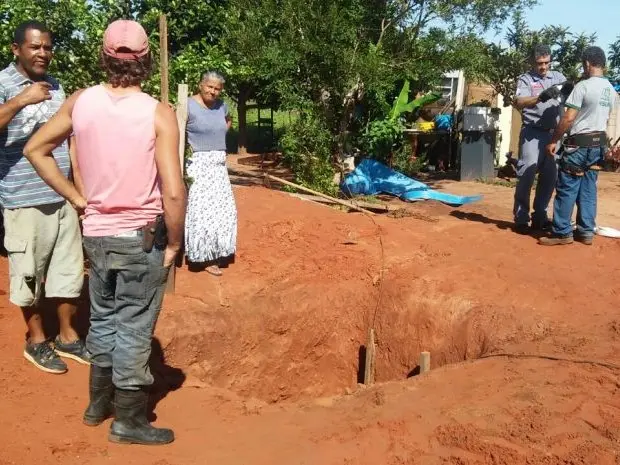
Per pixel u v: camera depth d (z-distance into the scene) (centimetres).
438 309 636
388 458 366
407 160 1460
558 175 754
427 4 1152
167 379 509
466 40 1161
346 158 1240
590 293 628
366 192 1155
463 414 406
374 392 470
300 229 794
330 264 719
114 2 683
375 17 1160
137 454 365
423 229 852
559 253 743
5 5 641
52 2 649
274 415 439
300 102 1114
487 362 504
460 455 364
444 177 1466
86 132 327
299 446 383
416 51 1157
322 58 1070
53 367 445
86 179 336
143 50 329
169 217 332
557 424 391
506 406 416
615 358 489
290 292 666
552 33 1464
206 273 665
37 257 429
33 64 421
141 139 326
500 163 1614
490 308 604
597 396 428
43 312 521
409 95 1494
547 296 622
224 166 653
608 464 351
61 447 363
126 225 336
